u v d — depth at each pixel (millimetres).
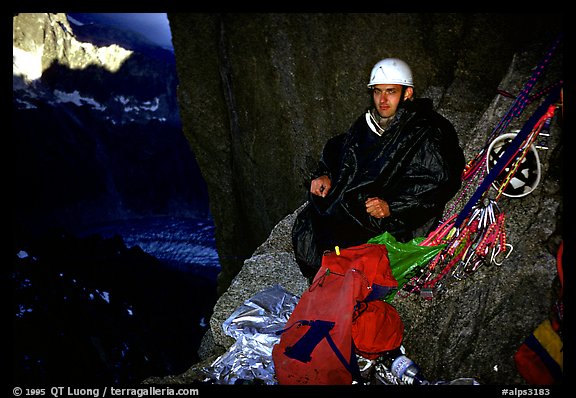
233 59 5402
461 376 2539
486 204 2600
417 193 2742
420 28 4203
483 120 3094
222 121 6109
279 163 5680
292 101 5230
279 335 2816
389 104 2746
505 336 2508
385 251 2594
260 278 3512
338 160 3102
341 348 2344
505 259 2633
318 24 4719
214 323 3266
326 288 2572
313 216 3150
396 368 2422
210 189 6715
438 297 2742
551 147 2635
